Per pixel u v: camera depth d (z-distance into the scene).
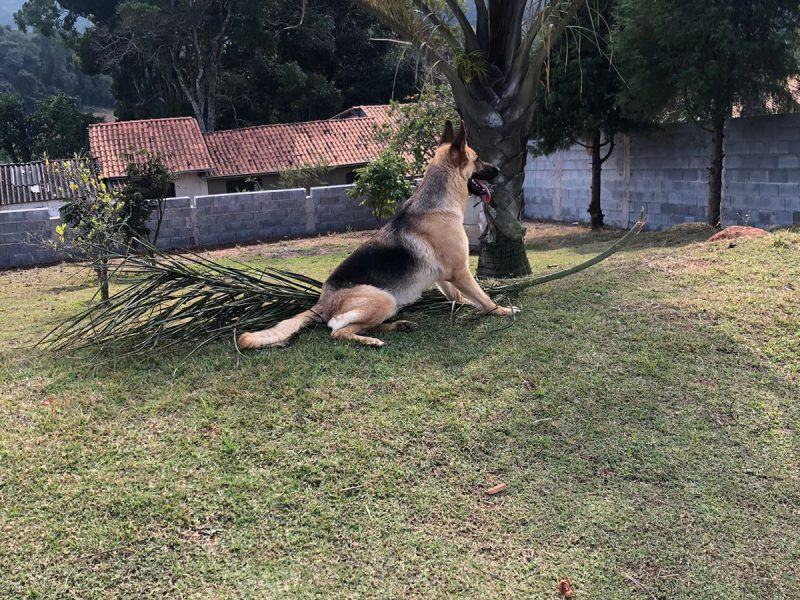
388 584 2.92
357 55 37.69
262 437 3.79
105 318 5.34
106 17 35.19
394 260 5.01
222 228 17.64
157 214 16.75
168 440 3.77
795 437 3.99
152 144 25.00
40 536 3.08
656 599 2.96
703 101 11.65
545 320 5.42
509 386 4.38
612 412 4.15
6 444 3.72
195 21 30.66
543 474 3.63
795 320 5.17
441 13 7.54
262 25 32.16
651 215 16.14
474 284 5.36
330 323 5.01
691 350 4.84
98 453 3.65
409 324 5.29
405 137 17.02
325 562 3.02
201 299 5.40
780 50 10.86
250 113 36.72
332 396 4.21
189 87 34.62
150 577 2.90
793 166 11.68
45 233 15.20
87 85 60.56
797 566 3.16
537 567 3.07
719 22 10.73
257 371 4.53
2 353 5.59
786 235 7.38
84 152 30.53
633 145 16.42
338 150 27.00
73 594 2.81
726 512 3.45
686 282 6.20
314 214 18.61
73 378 4.63
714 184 13.06
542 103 14.64
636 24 11.87
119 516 3.21
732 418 4.14
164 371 4.65
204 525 3.18
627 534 3.28
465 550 3.13
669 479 3.65
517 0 7.14
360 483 3.48
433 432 3.89
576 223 19.33
